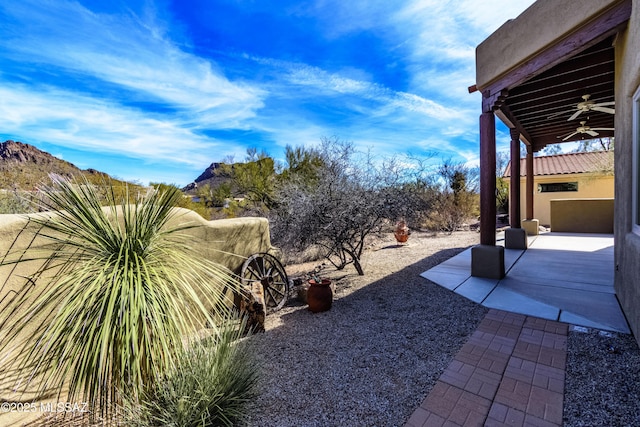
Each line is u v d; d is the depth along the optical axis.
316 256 8.63
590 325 3.68
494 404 2.44
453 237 12.09
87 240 2.32
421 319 4.18
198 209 10.27
